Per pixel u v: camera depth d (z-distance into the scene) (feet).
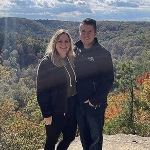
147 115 59.82
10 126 63.46
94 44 13.41
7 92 182.19
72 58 13.23
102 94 13.30
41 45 366.22
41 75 12.48
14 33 400.06
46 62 12.55
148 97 60.44
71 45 13.10
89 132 14.61
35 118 89.20
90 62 13.23
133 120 56.03
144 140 21.91
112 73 13.37
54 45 12.73
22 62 344.69
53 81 12.69
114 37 447.83
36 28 505.25
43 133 61.62
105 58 13.19
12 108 94.79
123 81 61.31
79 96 13.55
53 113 13.11
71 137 14.26
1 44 364.79
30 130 61.57
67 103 13.25
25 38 380.58
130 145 20.83
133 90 61.72
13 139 56.34
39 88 12.59
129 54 358.43
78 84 13.44
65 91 13.01
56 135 13.53
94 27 13.28
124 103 61.52
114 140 21.79
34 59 348.18
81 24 13.39
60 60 12.79
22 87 213.66
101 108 13.87
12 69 278.67
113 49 397.39
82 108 13.75
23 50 353.31
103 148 20.24
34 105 110.52
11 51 353.51
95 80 13.35
